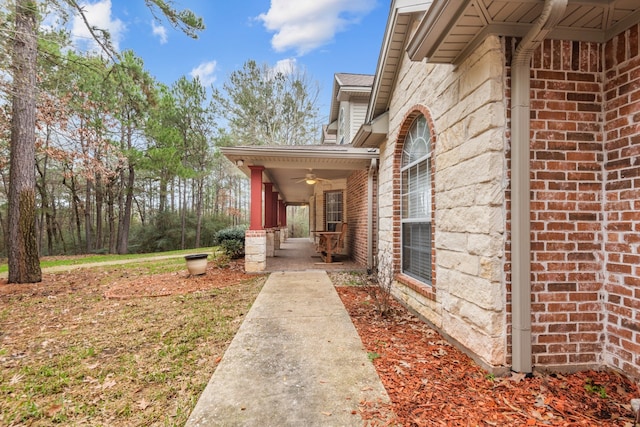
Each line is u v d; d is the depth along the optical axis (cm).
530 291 243
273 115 2133
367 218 761
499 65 246
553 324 245
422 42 272
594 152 250
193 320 403
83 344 333
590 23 239
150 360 291
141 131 1602
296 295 515
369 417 193
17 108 718
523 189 239
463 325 290
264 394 222
